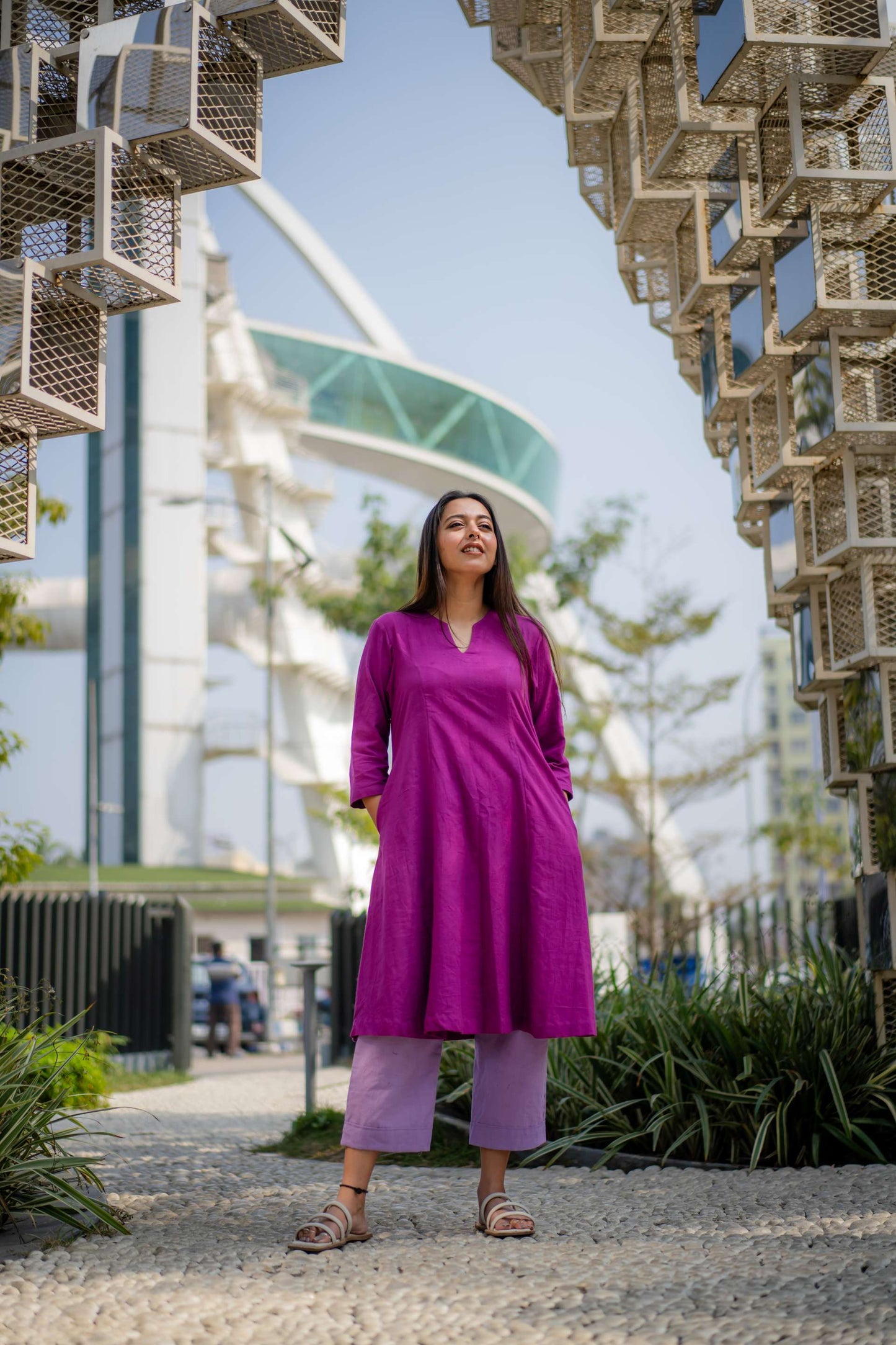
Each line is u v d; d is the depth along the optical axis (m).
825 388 4.57
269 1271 2.93
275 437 41.81
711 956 6.27
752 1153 4.33
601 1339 2.38
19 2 3.98
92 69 3.67
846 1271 2.88
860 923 4.99
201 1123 7.28
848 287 4.42
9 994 4.75
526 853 3.32
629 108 5.43
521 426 52.00
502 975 3.23
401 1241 3.26
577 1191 4.14
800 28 4.04
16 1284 2.85
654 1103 4.69
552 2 5.98
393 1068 3.27
